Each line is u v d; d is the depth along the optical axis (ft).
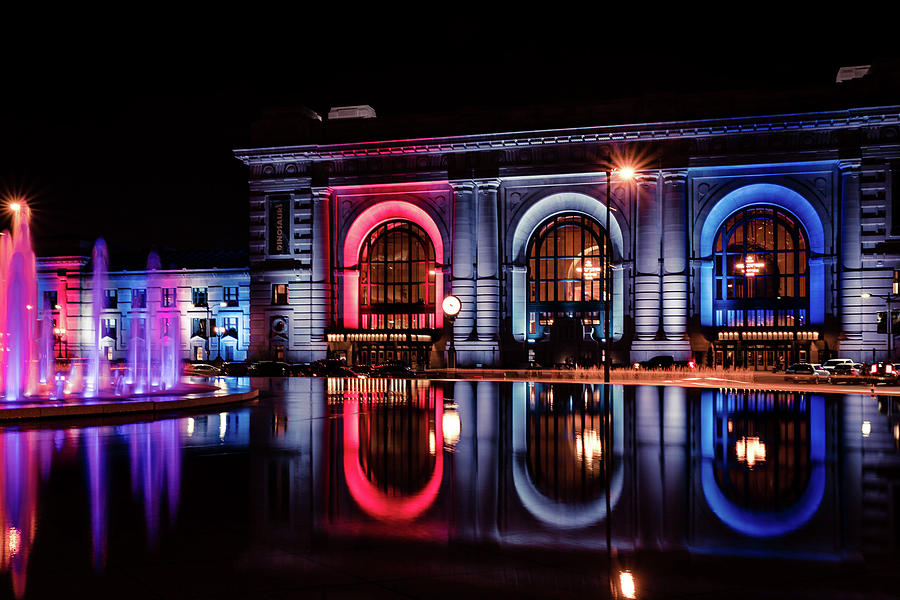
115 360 336.49
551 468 50.85
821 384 175.94
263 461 53.98
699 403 112.06
